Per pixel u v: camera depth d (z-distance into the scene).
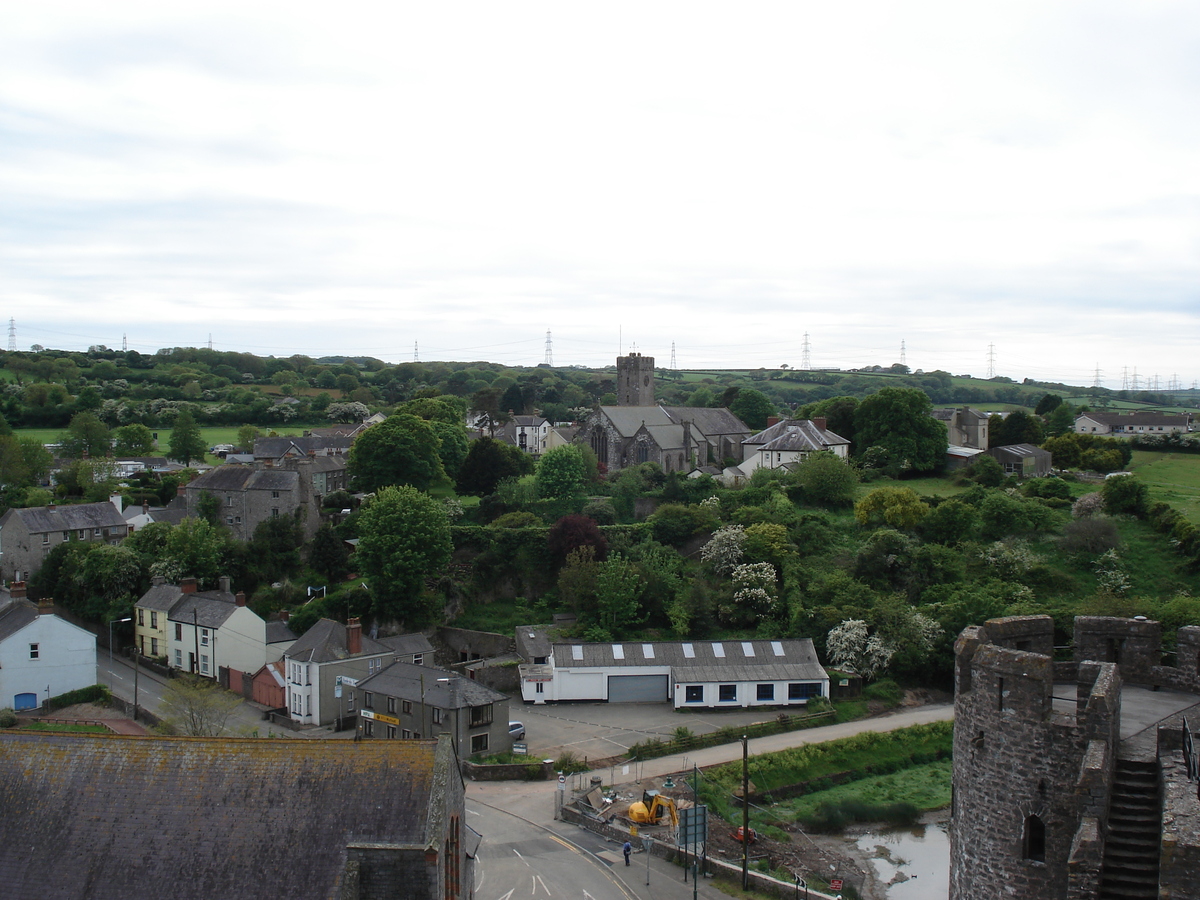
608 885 50.50
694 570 102.50
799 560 100.88
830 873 53.91
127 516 121.50
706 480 120.06
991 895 26.64
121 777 33.31
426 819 31.69
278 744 33.69
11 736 34.38
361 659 80.75
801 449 127.44
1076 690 29.11
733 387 192.12
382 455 113.62
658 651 86.75
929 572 96.94
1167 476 125.75
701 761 70.25
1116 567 96.00
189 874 31.36
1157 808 23.70
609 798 62.75
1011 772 26.20
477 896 48.94
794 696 83.75
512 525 107.00
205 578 98.06
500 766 67.69
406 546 93.19
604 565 97.69
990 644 27.81
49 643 83.62
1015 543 101.31
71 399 198.38
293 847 31.62
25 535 108.00
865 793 68.00
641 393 170.38
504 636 94.19
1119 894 22.42
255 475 107.12
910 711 82.69
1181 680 29.73
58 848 32.06
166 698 72.94
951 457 135.50
